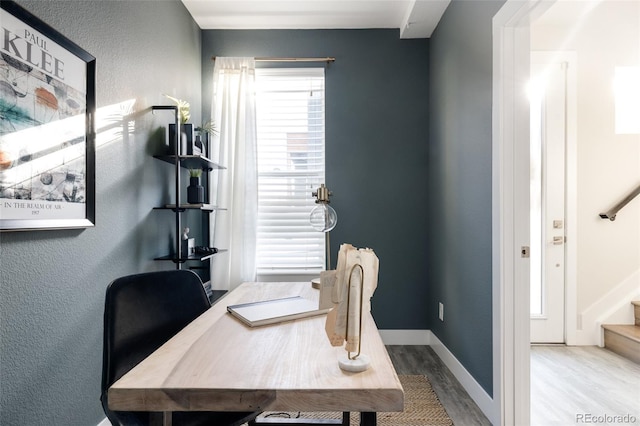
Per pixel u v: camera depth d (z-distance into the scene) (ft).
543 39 9.45
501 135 5.46
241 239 9.05
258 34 9.53
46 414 4.21
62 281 4.44
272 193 9.70
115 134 5.56
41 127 4.03
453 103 7.69
